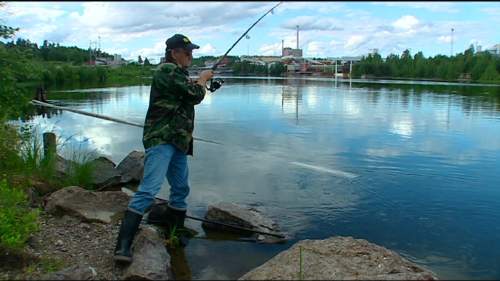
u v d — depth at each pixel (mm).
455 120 16250
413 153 10430
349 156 10141
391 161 9617
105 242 5094
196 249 5273
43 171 7258
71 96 29125
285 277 4098
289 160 9664
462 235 5789
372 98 26625
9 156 7160
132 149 11078
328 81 56531
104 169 8062
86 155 8719
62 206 5832
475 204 6895
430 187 7734
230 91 33750
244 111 19406
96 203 6016
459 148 11016
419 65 71188
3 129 7215
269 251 5250
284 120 16344
